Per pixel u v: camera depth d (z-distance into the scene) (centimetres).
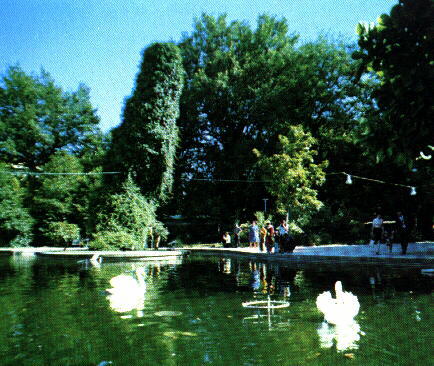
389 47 641
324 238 2934
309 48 3606
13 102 4262
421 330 588
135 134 2559
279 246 2077
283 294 937
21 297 920
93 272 1483
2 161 3931
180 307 789
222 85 3416
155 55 2656
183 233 3819
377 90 670
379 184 3070
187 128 3781
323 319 671
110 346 530
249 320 672
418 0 591
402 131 664
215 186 3809
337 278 1212
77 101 4609
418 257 1505
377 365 446
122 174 2508
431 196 2722
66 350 514
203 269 1581
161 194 2705
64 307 796
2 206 3328
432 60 615
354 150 3241
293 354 488
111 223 2392
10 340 562
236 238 2934
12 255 2628
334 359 468
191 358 478
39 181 3534
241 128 3844
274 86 3562
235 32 3831
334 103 3522
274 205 3241
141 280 1030
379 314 697
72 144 4572
